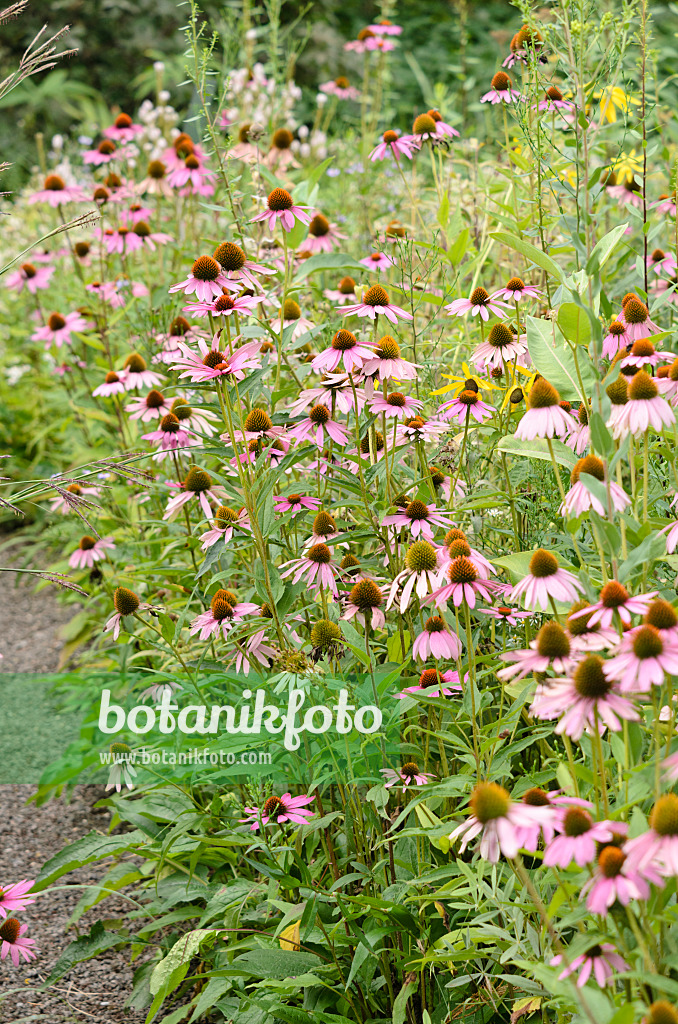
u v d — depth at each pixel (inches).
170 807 70.2
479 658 57.9
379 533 64.5
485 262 82.6
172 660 72.4
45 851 74.6
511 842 50.5
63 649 90.7
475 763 58.5
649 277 76.3
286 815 61.3
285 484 73.5
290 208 71.6
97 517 86.6
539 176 69.4
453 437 69.1
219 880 68.7
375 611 63.7
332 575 63.1
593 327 56.8
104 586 84.4
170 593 77.4
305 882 60.4
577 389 60.2
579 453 60.5
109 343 94.8
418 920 59.9
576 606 55.2
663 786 52.9
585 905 52.7
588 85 63.8
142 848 67.3
